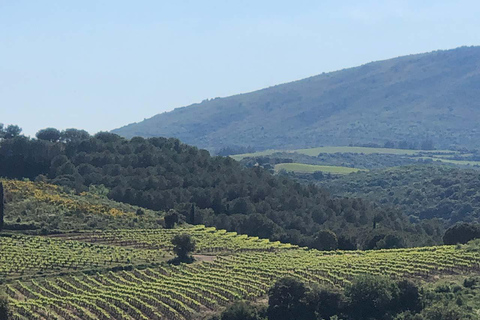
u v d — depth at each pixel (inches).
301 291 4805.6
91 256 6161.4
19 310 4626.0
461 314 4411.9
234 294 5064.0
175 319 4648.1
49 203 7795.3
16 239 6614.2
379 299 4773.6
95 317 4562.0
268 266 5905.5
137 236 7101.4
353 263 5890.8
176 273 5802.2
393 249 6727.4
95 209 7810.0
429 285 5088.6
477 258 5708.7
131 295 5007.4
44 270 5698.8
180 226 7844.5
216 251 6776.6
